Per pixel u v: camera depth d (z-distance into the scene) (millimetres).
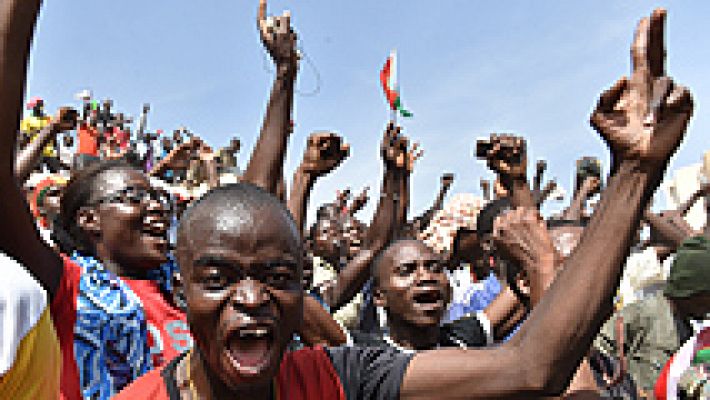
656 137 1359
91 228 2766
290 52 2986
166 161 4656
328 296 3979
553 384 1440
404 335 3424
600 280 1409
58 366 1175
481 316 3453
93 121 10391
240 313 1333
